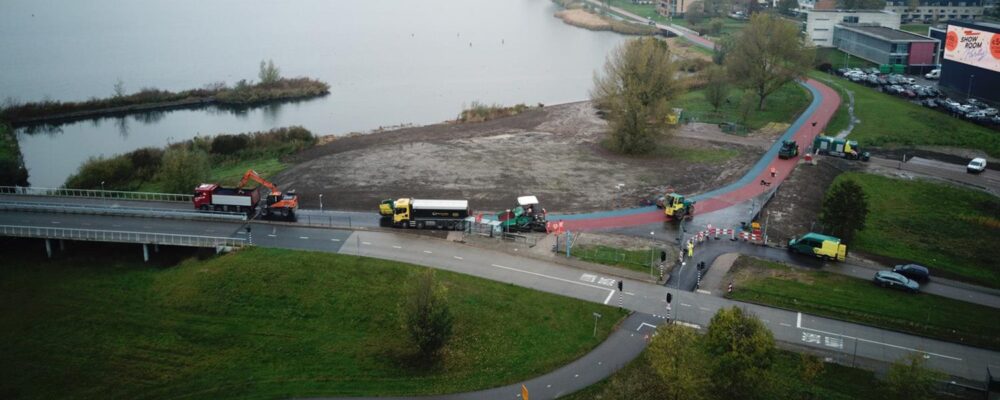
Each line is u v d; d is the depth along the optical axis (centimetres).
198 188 9662
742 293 7462
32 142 15350
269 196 9631
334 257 8256
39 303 7731
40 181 12681
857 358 6322
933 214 9881
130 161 12162
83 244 9100
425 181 11225
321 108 18388
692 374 5162
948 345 6531
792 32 15438
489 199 10388
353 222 9456
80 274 8388
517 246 8700
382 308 7350
